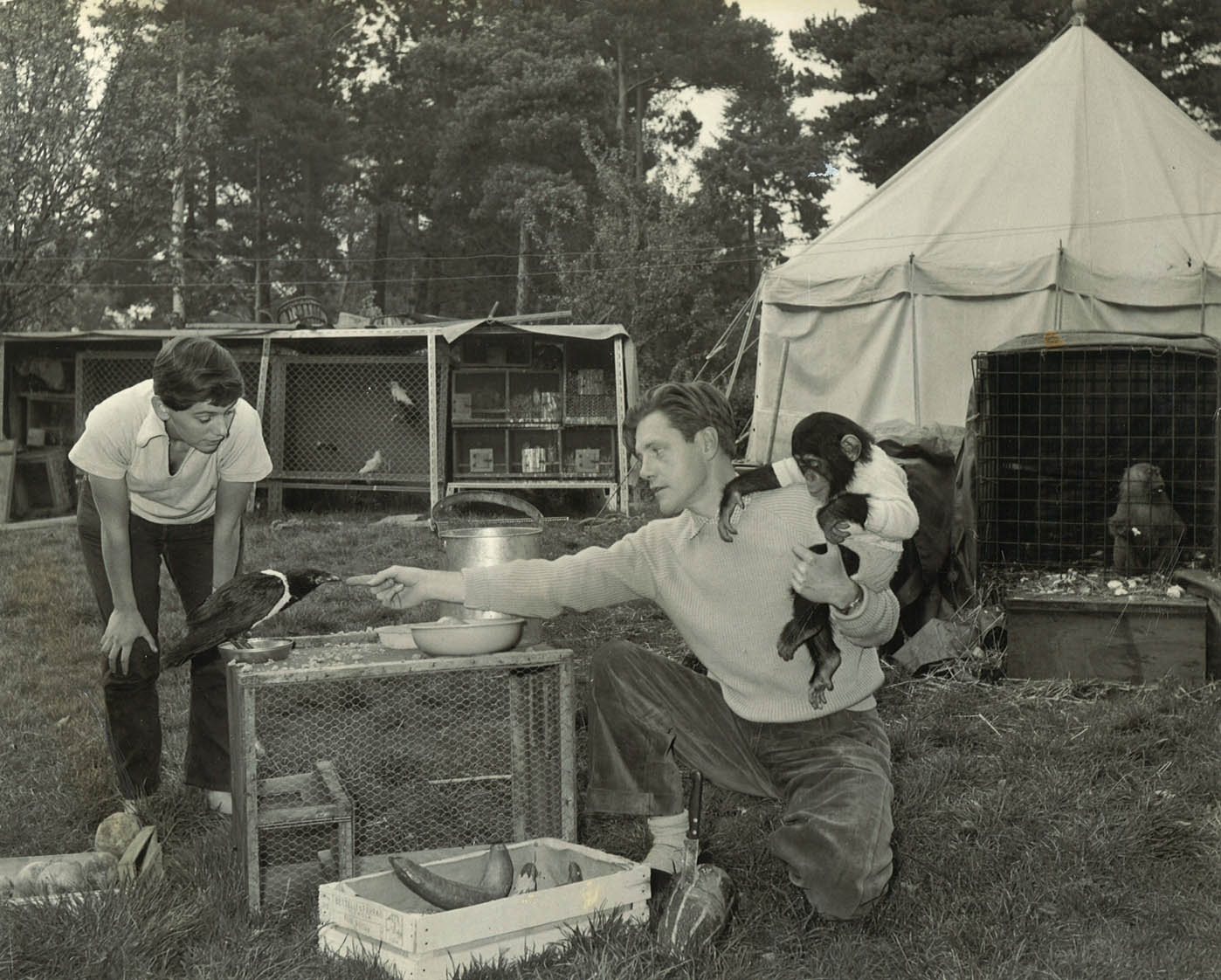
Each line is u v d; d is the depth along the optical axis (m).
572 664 4.09
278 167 43.16
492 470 16.98
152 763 4.87
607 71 40.56
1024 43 31.92
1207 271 13.09
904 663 6.58
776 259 36.75
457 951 3.30
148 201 25.06
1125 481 7.09
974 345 13.68
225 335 16.16
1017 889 3.94
